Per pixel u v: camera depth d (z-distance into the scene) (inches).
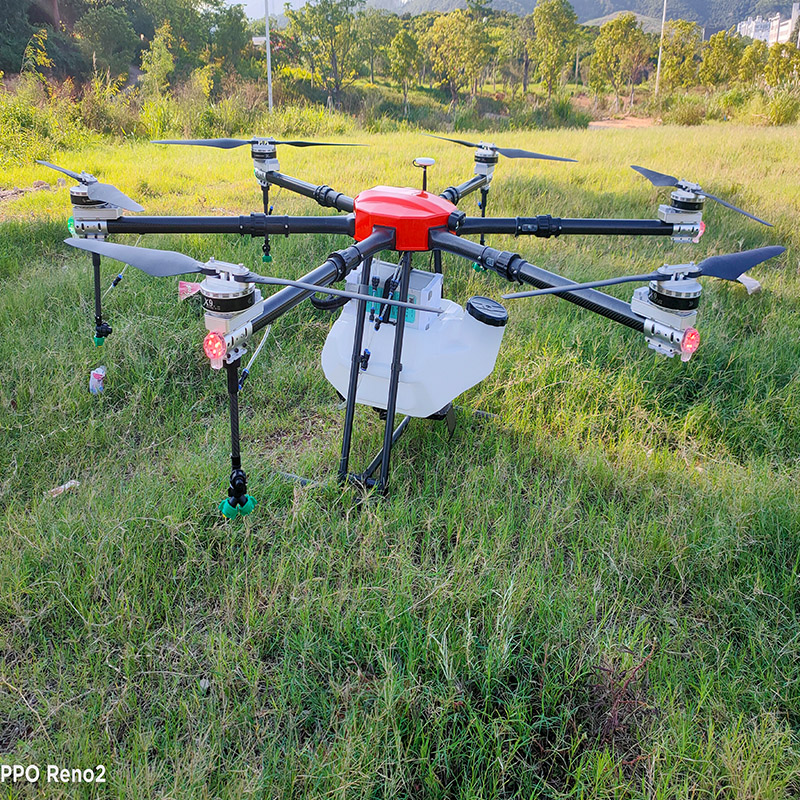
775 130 706.8
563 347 206.2
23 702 107.1
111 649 114.8
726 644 119.9
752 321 232.1
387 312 146.3
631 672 109.7
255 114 783.7
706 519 145.3
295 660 113.8
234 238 290.5
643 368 200.8
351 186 390.6
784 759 101.2
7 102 613.3
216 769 98.1
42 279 246.8
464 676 109.8
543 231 152.3
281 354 211.8
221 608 122.9
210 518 141.7
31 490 152.9
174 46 1523.1
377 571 126.1
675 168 455.5
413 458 165.2
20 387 181.8
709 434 181.9
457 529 141.3
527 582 125.1
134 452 166.9
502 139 657.6
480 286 253.1
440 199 143.6
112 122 683.4
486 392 191.0
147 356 202.8
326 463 162.4
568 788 99.4
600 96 1683.1
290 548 133.6
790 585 127.4
